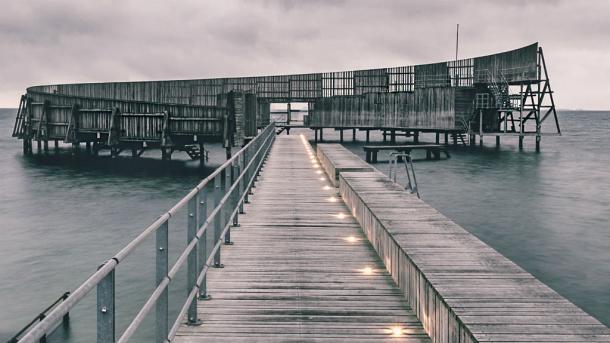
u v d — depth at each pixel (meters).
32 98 84.38
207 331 5.76
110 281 2.99
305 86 86.31
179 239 28.00
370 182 13.98
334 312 6.36
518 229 30.16
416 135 91.81
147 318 16.81
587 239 27.70
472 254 6.65
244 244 9.88
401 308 6.50
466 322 4.40
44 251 26.70
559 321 4.42
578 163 67.00
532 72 69.25
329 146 28.25
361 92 82.62
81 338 15.70
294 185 18.33
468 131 73.62
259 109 78.38
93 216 36.47
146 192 48.19
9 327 17.14
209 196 42.34
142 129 67.25
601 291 19.73
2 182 55.00
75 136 73.88
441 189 45.59
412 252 6.77
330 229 11.21
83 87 100.06
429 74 76.50
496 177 53.34
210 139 67.56
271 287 7.32
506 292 5.18
